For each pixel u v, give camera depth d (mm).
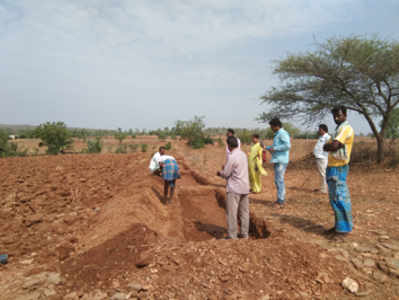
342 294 2625
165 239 3896
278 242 3637
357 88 10000
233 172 4574
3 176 7828
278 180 5859
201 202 7531
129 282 2828
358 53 8945
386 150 11078
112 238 3686
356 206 5293
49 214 5176
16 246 3752
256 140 7539
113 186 7664
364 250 3369
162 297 2600
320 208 5453
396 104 9656
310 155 13367
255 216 5305
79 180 7980
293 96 11055
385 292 2596
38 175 8281
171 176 6824
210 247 3535
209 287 2752
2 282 2850
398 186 6895
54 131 17062
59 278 2912
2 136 17297
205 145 25391
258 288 2736
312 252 3359
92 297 2602
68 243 3896
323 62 9805
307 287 2732
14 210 5180
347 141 3684
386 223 4250
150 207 5789
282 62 10703
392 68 8766
